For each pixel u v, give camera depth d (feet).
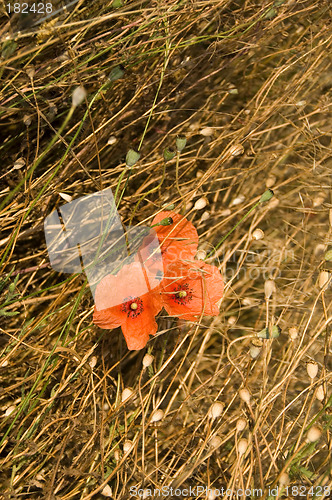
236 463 2.28
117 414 2.40
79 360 2.39
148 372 2.58
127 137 2.70
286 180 2.78
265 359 2.43
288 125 2.83
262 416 2.43
